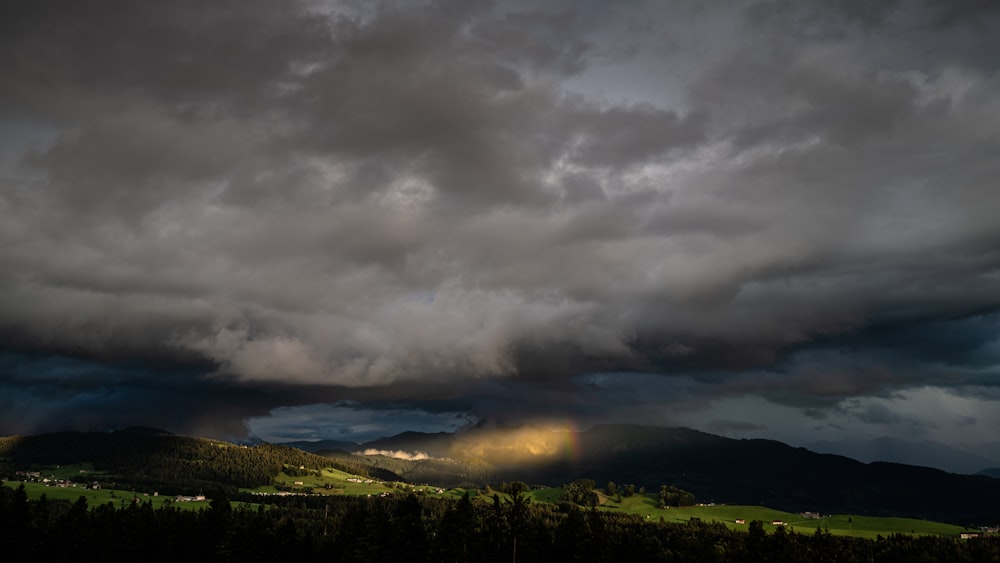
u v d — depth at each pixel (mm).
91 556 167250
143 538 175500
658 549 178625
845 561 185000
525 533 166000
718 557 178125
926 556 191875
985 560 189750
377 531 165875
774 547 178625
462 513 165125
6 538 156500
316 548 179500
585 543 166125
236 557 171250
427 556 158750
